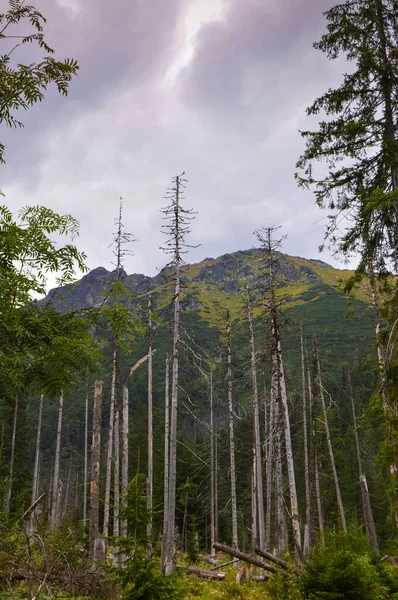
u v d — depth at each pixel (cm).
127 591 650
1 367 409
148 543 686
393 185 1029
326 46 1094
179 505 3731
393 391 1018
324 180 1090
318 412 3356
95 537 1119
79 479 5809
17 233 440
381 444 1029
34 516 868
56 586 711
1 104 411
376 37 1086
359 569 749
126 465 2147
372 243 1068
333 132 1082
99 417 1278
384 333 1091
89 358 454
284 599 962
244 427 4206
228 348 2466
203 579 1614
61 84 417
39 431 3088
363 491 3002
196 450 3734
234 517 2302
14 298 419
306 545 2055
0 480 1085
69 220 489
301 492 3634
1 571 641
